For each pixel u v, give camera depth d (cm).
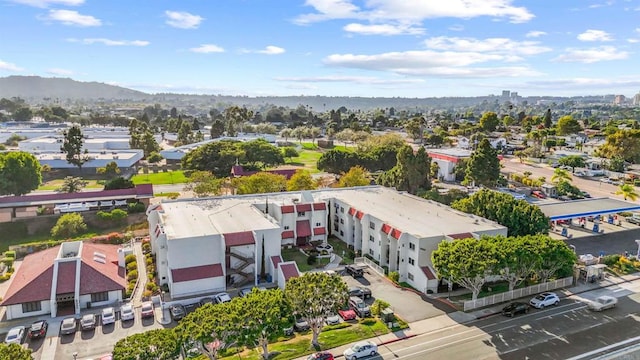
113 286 5881
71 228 8819
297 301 4341
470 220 7256
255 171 14262
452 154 15038
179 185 13300
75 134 14600
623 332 5119
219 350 4028
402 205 8256
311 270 6975
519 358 4556
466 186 13450
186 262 6212
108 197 10112
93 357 4606
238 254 6506
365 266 7162
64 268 5878
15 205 9331
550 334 5059
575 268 6600
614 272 6956
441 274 5559
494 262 5181
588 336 5019
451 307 5722
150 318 5472
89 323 5172
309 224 8056
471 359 4534
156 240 6944
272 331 4069
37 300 5488
